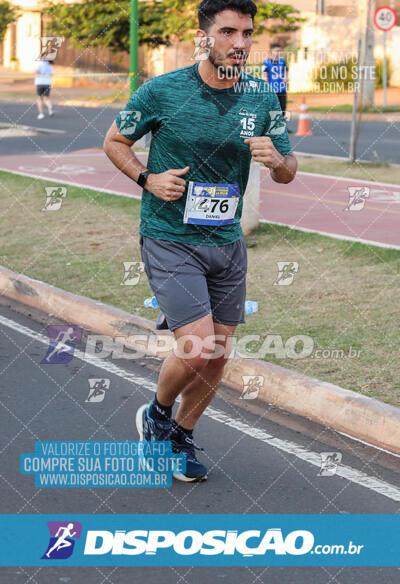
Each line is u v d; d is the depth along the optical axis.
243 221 10.34
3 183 14.58
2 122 26.55
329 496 4.50
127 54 40.88
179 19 33.25
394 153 18.55
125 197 13.23
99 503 4.35
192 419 4.60
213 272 4.40
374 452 5.10
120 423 5.42
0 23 44.31
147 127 4.29
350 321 7.26
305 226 10.95
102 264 9.43
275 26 33.31
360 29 17.00
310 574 3.77
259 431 5.37
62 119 27.73
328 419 5.55
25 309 8.27
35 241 10.57
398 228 10.82
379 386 5.81
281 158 4.31
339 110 28.33
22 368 6.46
